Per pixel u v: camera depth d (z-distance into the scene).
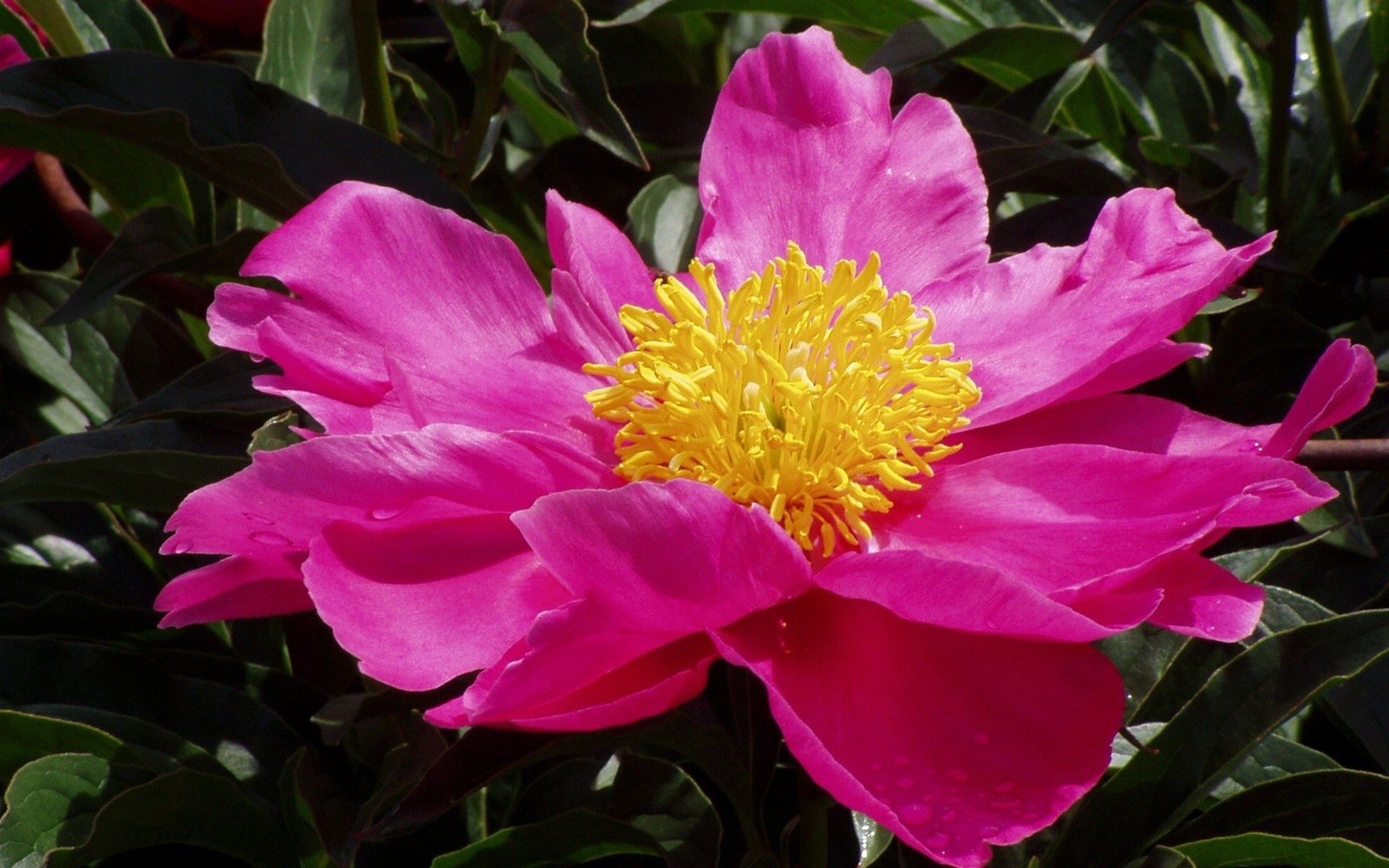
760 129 0.42
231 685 0.43
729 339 0.40
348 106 0.48
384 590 0.36
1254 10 0.48
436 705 0.39
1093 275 0.40
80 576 0.45
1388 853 0.39
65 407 0.48
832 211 0.42
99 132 0.43
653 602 0.35
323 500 0.36
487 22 0.42
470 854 0.38
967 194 0.42
